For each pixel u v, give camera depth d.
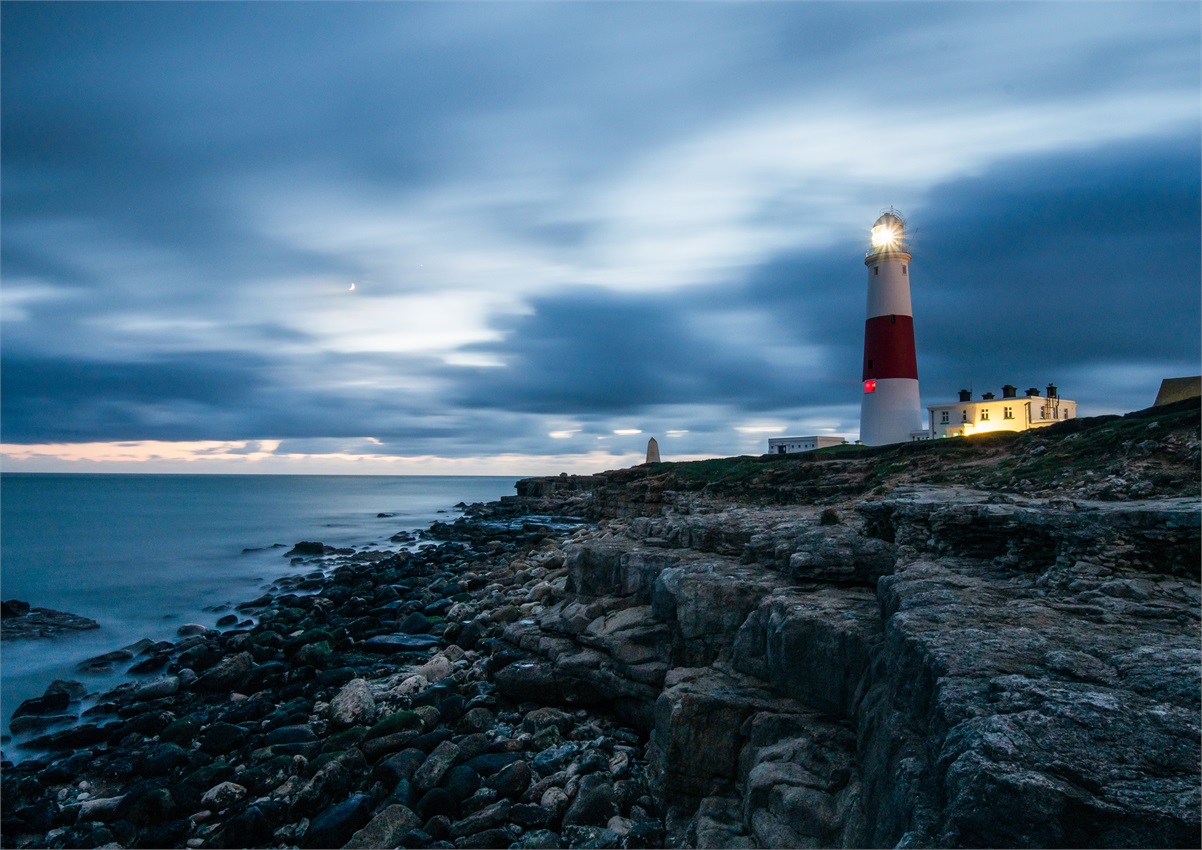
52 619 33.78
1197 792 5.34
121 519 96.56
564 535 56.06
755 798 11.20
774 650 13.39
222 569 50.84
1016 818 5.56
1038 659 7.89
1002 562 12.69
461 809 13.61
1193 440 22.55
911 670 8.75
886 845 7.65
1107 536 11.36
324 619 31.67
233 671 22.48
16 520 92.50
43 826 14.17
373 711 18.33
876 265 52.81
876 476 34.72
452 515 109.44
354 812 13.44
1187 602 9.62
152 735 18.86
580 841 12.37
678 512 40.12
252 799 14.73
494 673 20.25
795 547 17.11
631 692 17.19
